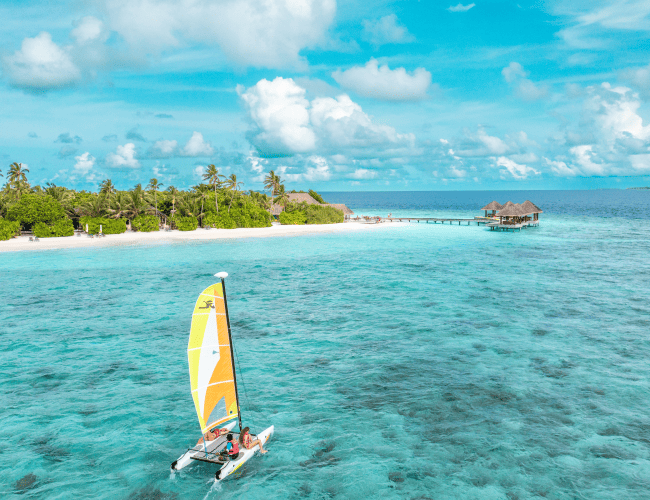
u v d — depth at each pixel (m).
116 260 57.66
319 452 15.18
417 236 87.62
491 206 111.25
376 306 34.59
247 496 13.05
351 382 20.58
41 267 52.41
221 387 14.28
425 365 22.50
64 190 97.38
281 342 26.28
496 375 21.16
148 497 12.99
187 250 67.12
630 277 45.59
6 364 22.89
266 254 63.75
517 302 35.44
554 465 14.23
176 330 28.78
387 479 13.70
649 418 17.05
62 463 14.53
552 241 78.62
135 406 18.41
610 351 24.20
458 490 13.16
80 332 28.28
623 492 12.93
